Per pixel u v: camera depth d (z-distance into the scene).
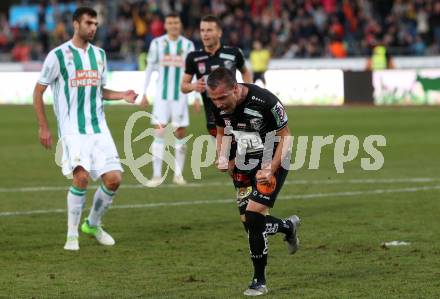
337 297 16.70
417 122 56.56
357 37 84.56
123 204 28.97
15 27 96.81
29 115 66.25
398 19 84.88
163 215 26.78
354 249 21.28
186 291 17.31
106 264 19.97
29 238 23.16
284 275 18.67
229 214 26.88
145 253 21.20
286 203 28.75
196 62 29.19
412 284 17.64
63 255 21.02
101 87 22.66
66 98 22.03
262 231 17.14
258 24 84.81
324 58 79.19
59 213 27.16
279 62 78.75
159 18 86.00
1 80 77.62
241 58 29.44
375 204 28.27
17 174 36.44
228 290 17.39
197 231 24.08
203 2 90.44
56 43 90.62
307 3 87.69
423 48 80.44
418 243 21.89
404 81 68.81
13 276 18.80
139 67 79.31
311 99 70.81
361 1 87.12
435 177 34.47
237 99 16.83
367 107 68.06
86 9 22.03
